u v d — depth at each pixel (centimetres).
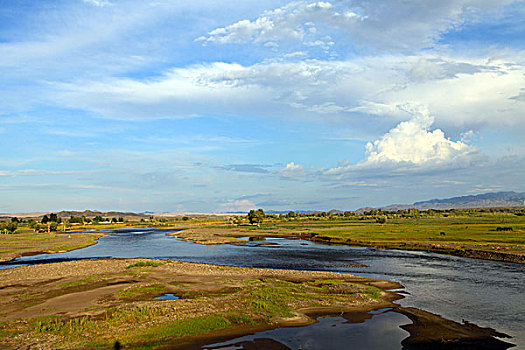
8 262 6875
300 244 10181
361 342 2439
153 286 4106
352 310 3161
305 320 2894
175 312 3042
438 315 3016
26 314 3028
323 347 2353
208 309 3128
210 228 19788
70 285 4188
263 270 5266
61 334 2511
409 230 12912
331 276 4784
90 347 2309
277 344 2403
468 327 2720
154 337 2484
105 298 3575
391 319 2923
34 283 4316
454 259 6562
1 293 3806
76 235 15200
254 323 2809
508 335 2542
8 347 2277
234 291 3884
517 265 5747
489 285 4209
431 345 2370
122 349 2294
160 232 18162
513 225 13875
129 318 2866
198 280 4481
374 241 9781
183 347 2339
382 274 5016
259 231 15912
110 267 5559
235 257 7212
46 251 8569
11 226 17162
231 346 2367
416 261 6344
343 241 10388
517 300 3500
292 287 3988
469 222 17225
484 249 7219
